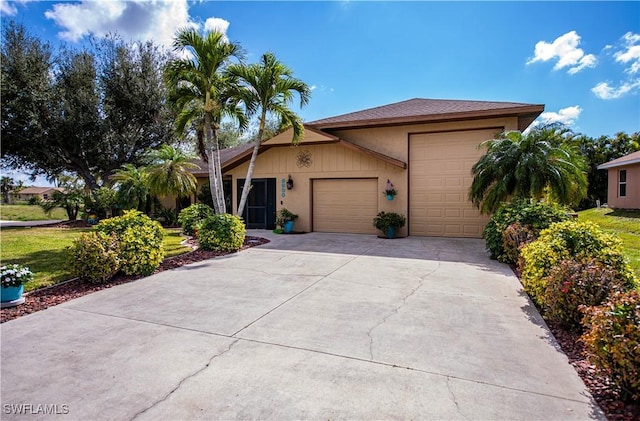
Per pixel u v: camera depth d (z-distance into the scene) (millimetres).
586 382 2828
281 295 5277
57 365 3230
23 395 2756
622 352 2457
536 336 3717
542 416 2416
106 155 19625
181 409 2549
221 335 3848
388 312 4496
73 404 2639
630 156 17953
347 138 12641
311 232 13180
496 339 3654
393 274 6500
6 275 4840
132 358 3346
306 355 3348
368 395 2680
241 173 14328
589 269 3809
